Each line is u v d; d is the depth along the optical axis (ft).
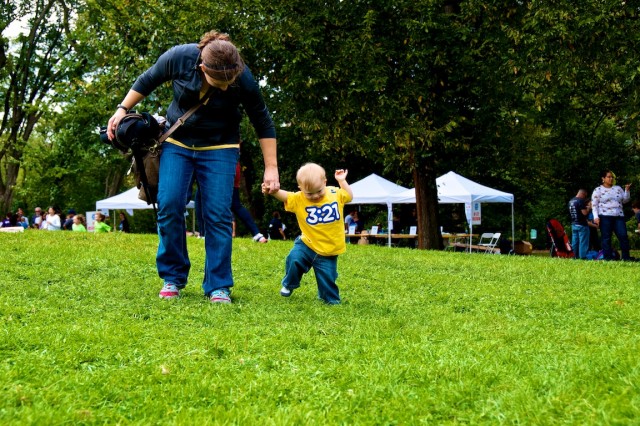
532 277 28.07
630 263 35.91
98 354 11.58
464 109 58.44
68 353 11.43
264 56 56.29
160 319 15.42
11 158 108.78
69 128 93.76
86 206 154.40
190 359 11.46
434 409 8.89
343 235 19.57
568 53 47.55
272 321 15.47
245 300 18.83
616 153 82.48
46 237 34.78
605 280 27.07
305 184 18.81
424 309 18.70
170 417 8.55
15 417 8.14
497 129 59.52
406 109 53.11
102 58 71.15
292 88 54.65
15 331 12.76
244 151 101.91
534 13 48.01
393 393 9.49
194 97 17.78
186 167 18.28
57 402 8.95
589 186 87.56
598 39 46.93
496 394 9.35
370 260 33.04
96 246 31.45
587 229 52.11
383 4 51.75
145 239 37.50
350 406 9.04
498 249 73.87
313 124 54.90
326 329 14.47
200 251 31.53
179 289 19.01
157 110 60.23
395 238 82.23
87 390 9.54
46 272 22.35
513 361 11.34
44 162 113.09
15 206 159.22
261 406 9.02
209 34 17.56
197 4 56.70
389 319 15.89
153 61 61.57
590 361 10.68
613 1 44.80
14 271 22.18
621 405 8.21
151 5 61.57
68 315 15.30
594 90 53.06
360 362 11.48
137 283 21.03
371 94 53.06
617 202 46.75
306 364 11.32
